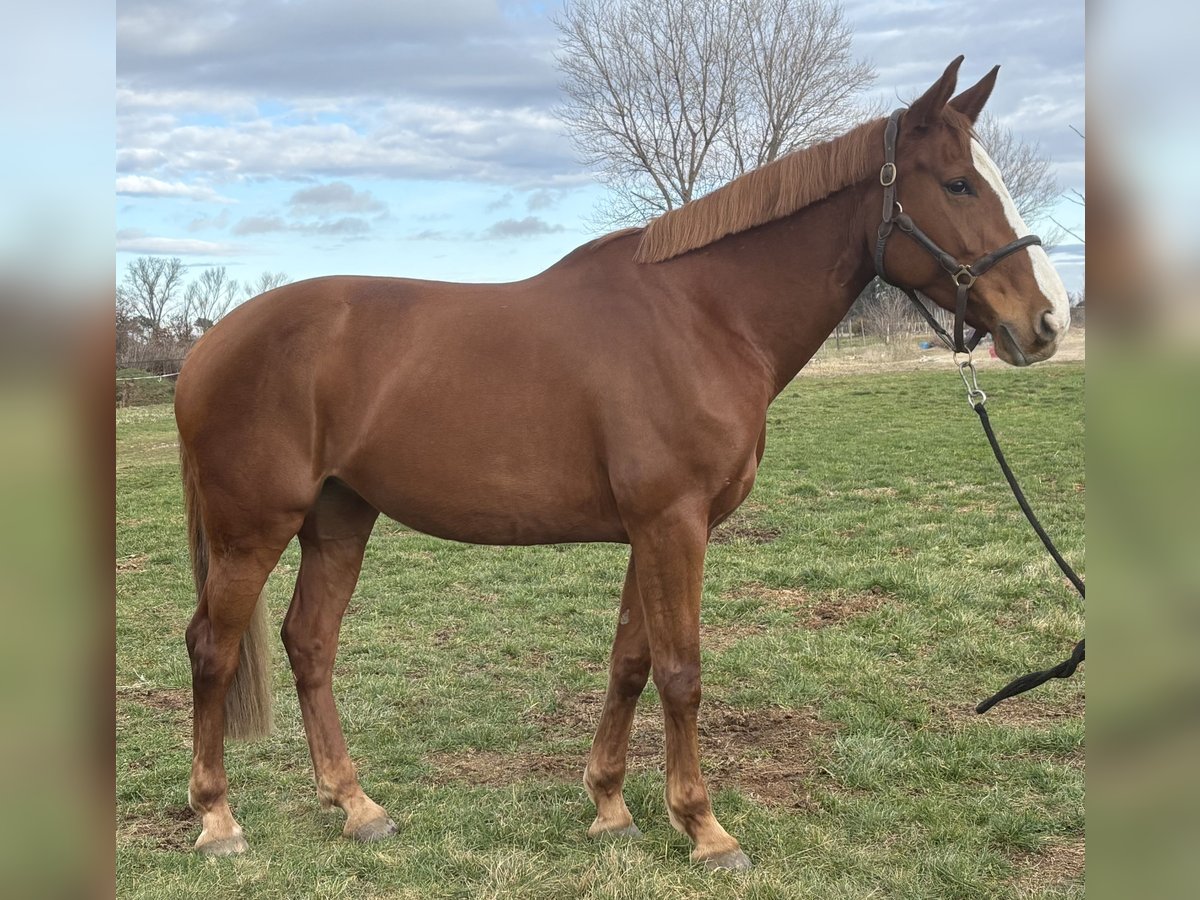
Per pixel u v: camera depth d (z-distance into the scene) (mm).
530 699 4277
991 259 2584
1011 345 2625
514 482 2738
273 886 2674
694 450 2623
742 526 7812
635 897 2557
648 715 4094
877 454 11211
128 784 3396
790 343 2812
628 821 2979
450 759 3664
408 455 2770
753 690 4199
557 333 2734
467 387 2734
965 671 4406
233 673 2969
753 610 5496
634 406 2631
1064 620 4918
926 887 2611
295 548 7906
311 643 3135
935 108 2621
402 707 4215
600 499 2750
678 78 25422
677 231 2807
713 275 2760
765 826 2973
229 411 2807
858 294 2867
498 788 3363
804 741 3703
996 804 3088
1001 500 8258
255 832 3053
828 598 5656
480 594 6199
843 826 2996
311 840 2992
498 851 2842
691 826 2781
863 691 4168
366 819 3012
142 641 5258
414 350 2783
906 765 3391
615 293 2777
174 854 2883
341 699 4293
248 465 2803
